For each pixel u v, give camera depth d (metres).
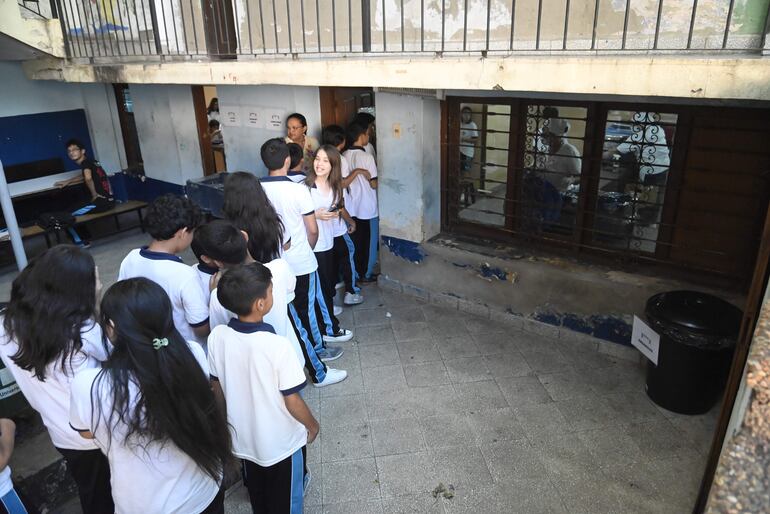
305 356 4.19
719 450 2.78
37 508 2.86
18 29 5.97
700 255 4.10
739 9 3.07
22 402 3.22
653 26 3.38
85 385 1.93
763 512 0.84
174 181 8.48
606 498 3.21
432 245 5.36
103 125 9.11
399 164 5.29
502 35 4.04
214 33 6.00
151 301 1.91
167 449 2.00
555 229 4.86
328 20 5.06
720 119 3.73
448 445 3.68
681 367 3.69
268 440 2.54
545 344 4.79
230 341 2.43
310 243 4.16
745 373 1.14
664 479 3.33
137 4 6.44
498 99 4.74
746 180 3.74
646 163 4.09
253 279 2.35
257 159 6.79
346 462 3.56
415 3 4.39
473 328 5.10
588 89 3.09
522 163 4.82
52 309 2.17
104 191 7.72
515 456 3.56
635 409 3.95
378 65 3.90
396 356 4.71
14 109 8.22
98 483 2.49
